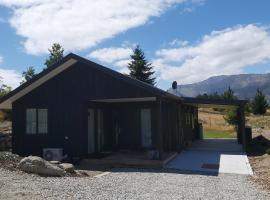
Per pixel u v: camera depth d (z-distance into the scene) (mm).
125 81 17297
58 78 18891
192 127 29578
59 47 44938
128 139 21578
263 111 57250
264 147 23062
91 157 18297
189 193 10344
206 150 22391
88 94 18203
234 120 36844
